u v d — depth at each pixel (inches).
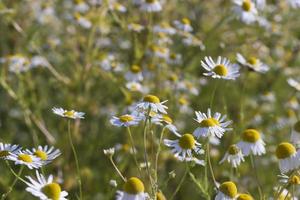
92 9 278.1
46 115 262.1
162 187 146.9
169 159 212.7
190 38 263.7
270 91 293.6
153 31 260.8
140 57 253.9
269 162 222.8
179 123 236.8
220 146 211.6
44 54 281.3
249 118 251.3
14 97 236.4
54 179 196.2
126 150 207.0
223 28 282.0
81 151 233.1
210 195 140.8
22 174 218.7
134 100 233.8
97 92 262.7
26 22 287.6
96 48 262.2
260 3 244.7
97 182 218.1
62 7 291.9
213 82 274.5
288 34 312.2
